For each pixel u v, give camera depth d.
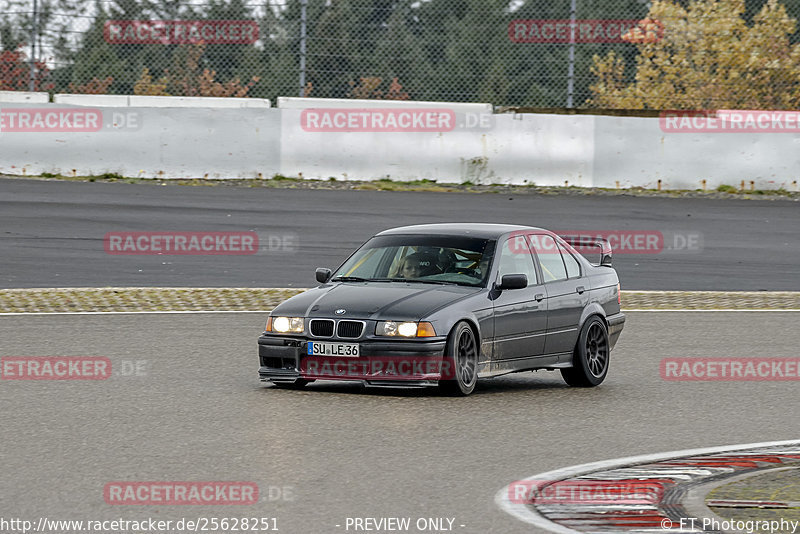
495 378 37.97
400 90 89.19
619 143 82.44
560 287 36.06
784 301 53.94
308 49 87.88
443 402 31.48
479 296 33.31
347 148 82.00
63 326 44.25
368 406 30.59
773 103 96.38
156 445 25.25
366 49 88.88
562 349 35.66
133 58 90.12
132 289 52.78
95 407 29.89
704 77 96.38
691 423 28.94
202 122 80.88
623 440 26.58
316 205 74.06
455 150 82.38
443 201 76.19
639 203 78.31
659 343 43.16
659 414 30.20
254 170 81.38
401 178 82.19
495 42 89.75
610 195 80.62
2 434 26.31
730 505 20.05
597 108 85.12
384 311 31.98
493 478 22.47
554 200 78.00
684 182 82.69
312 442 25.73
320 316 32.25
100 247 62.25
